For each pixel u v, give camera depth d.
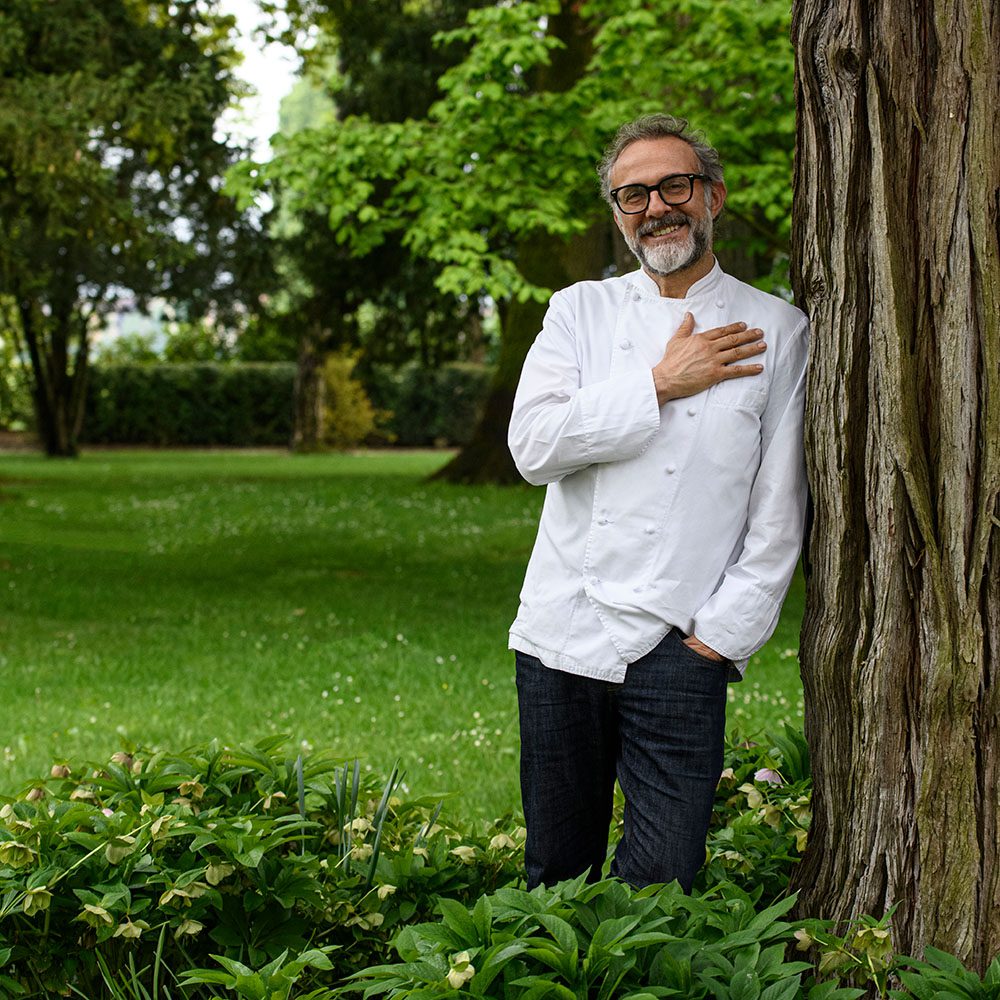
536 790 2.63
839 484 2.40
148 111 10.62
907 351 2.31
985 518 2.24
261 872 2.70
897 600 2.33
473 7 19.67
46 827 2.71
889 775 2.34
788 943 2.48
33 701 6.28
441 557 12.76
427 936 2.18
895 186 2.32
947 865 2.27
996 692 2.24
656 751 2.49
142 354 40.75
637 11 8.88
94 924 2.50
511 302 20.78
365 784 3.37
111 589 10.40
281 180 9.92
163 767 3.18
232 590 10.46
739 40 8.79
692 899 2.29
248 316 26.42
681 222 2.52
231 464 29.66
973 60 2.24
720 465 2.46
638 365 2.56
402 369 38.47
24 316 28.58
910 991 2.11
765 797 3.11
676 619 2.46
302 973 2.61
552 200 8.99
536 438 2.51
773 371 2.50
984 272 2.24
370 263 21.94
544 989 2.03
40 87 10.20
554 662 2.57
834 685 2.43
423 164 9.49
